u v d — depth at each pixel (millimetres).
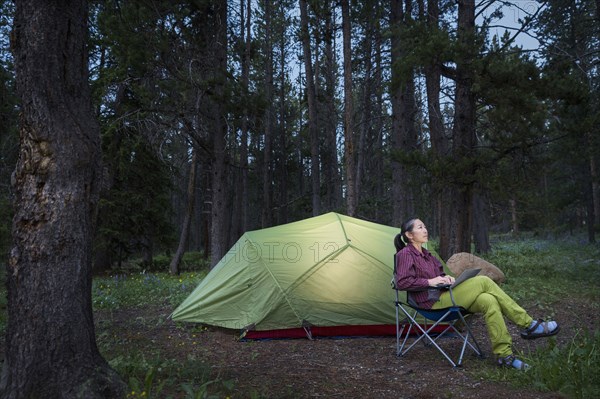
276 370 4305
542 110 8695
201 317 6133
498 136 9586
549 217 23062
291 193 35250
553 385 3588
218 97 12539
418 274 4773
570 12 14070
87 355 3045
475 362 4500
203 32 13484
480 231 17000
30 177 3012
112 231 15008
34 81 3023
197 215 33781
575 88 8609
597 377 3518
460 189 9602
